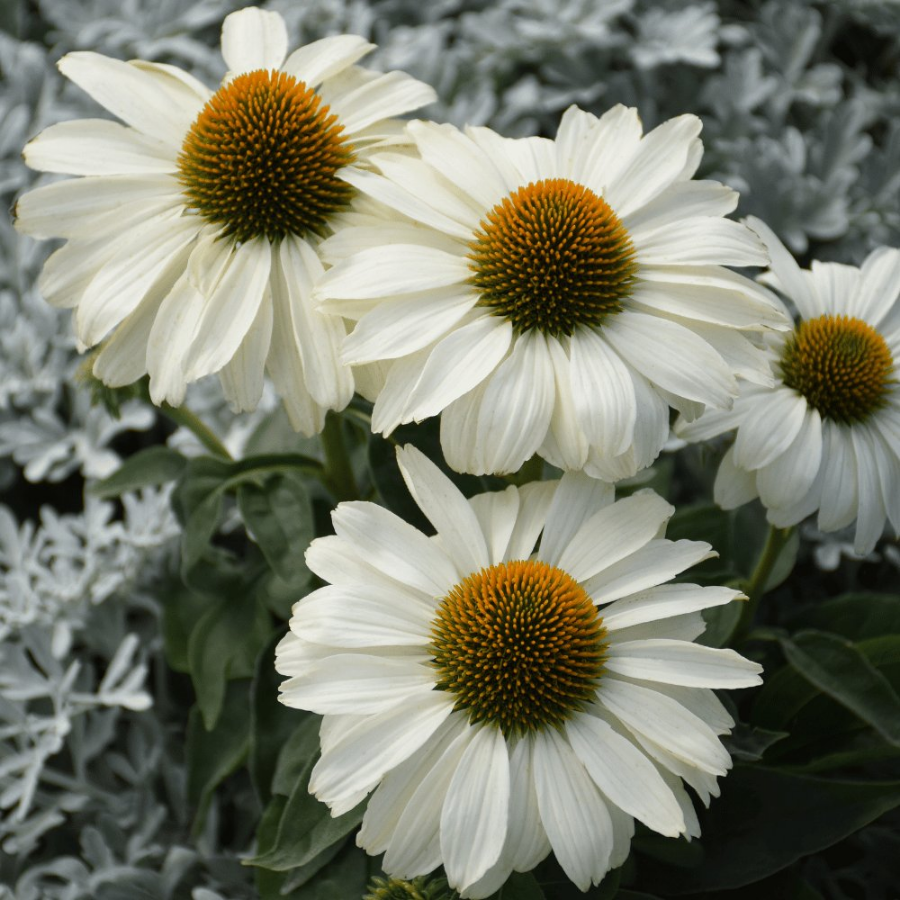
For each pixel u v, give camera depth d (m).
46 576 0.79
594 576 0.67
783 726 0.73
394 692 0.65
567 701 0.65
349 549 0.67
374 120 0.70
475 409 0.66
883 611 0.74
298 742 0.70
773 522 0.69
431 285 0.67
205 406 0.83
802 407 0.69
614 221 0.67
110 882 0.75
